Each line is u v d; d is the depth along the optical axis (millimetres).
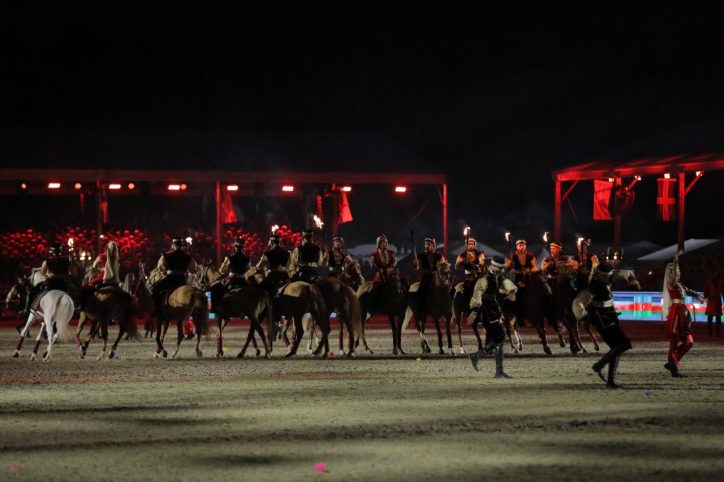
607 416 16031
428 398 18297
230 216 57000
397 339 28484
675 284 22109
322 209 56781
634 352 28859
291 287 27656
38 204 63406
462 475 11812
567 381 21078
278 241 28500
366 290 28516
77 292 36844
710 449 13312
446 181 57219
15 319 51562
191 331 36312
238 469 12195
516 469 12125
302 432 14672
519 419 15750
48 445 13805
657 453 13062
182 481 11594
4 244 53938
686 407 17031
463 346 31500
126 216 61594
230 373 23172
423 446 13570
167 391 19656
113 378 22234
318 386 20312
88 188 57656
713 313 37500
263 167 54938
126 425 15422
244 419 15930
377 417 16016
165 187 63625
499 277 28047
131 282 30094
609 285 20219
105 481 11594
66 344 33750
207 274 29203
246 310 27391
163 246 55750
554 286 28797
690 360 26094
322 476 11797
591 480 11547
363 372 23188
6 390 20000
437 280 28469
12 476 11852
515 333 29453
